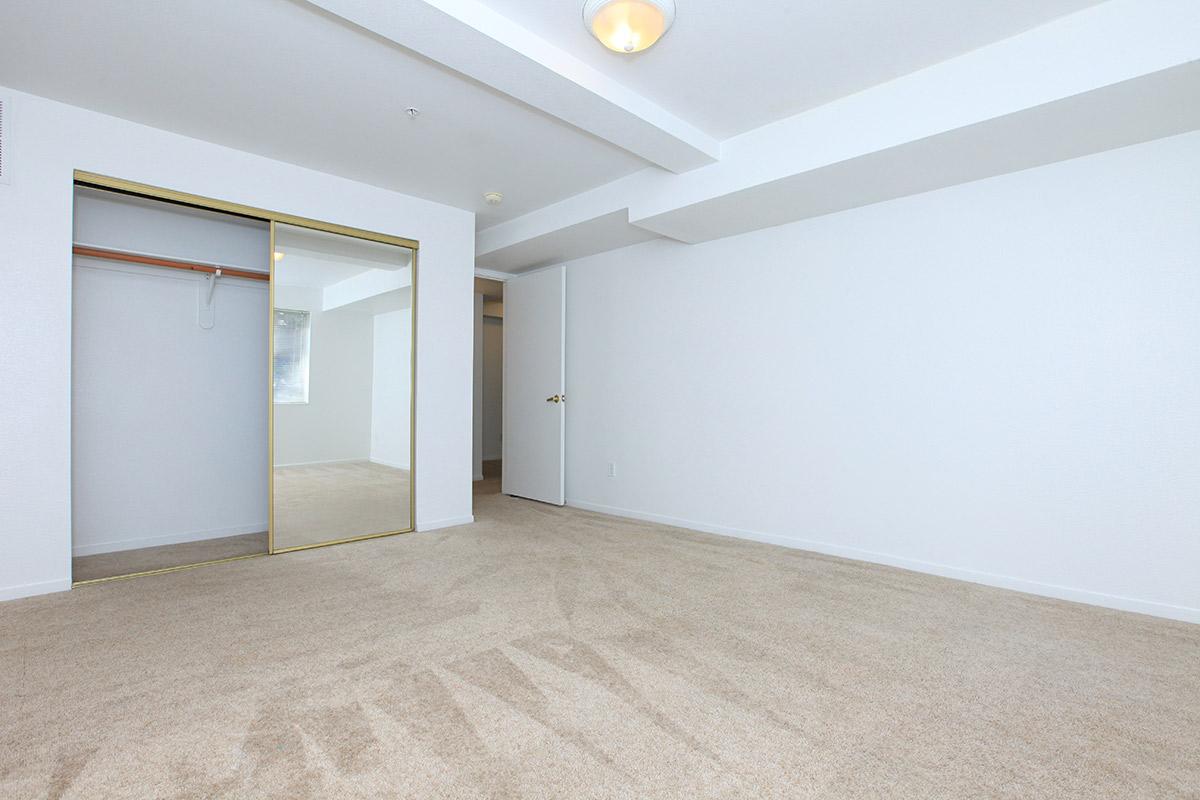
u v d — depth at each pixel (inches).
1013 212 115.3
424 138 124.6
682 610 104.2
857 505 137.0
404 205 158.4
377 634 93.4
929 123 99.0
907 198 128.9
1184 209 98.7
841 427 139.5
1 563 106.3
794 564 132.5
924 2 82.3
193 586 116.6
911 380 128.6
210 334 156.3
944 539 124.2
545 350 208.5
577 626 96.9
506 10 83.1
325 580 120.5
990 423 118.3
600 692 75.5
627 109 105.0
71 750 62.6
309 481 146.6
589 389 198.8
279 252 140.2
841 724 68.5
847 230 137.9
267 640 91.0
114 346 142.6
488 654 86.4
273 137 124.3
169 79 101.5
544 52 90.4
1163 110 90.4
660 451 177.3
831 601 108.7
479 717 69.6
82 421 138.5
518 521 177.5
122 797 55.4
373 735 65.8
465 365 172.4
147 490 147.4
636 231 169.0
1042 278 112.2
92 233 137.1
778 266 150.3
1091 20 84.2
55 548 111.8
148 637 91.7
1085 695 75.1
